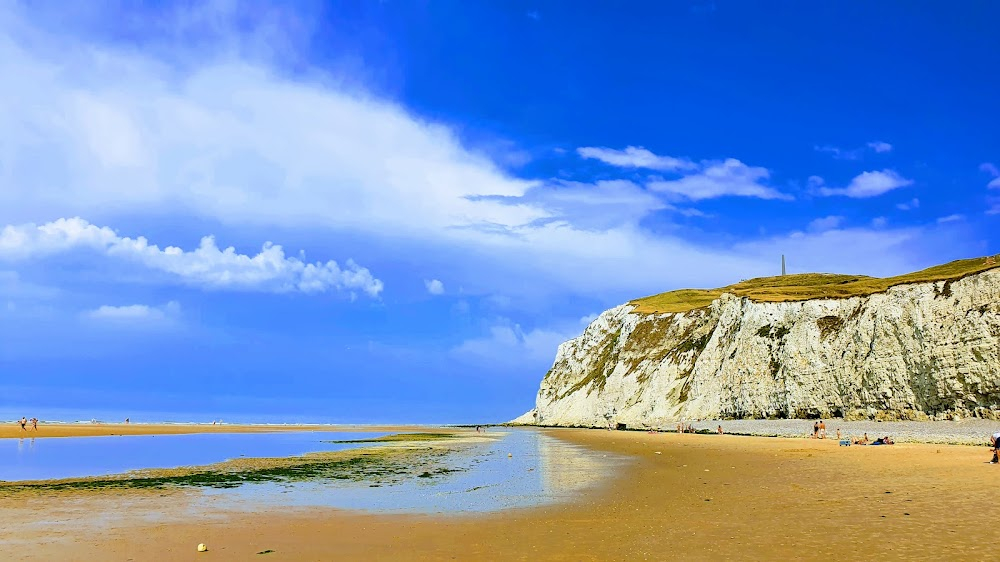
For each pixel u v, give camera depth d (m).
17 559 11.67
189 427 91.44
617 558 11.30
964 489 17.14
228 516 16.38
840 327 59.28
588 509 16.97
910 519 13.45
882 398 51.72
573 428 92.19
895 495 16.73
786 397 60.66
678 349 85.25
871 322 55.19
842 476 21.50
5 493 20.41
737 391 66.69
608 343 111.88
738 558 10.92
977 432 37.88
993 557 10.25
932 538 11.65
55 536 13.72
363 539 13.45
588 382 106.44
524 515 16.20
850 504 15.71
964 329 46.72
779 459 29.23
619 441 51.06
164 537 13.66
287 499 19.56
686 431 62.44
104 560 11.63
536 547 12.38
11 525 14.98
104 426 85.25
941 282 50.97
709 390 71.44
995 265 47.62
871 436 42.25
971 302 47.38
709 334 81.00
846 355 56.50
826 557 10.70
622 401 90.56
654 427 71.38
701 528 13.66
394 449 45.22
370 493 20.92
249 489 22.05
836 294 64.88
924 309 50.56
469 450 43.59
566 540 12.95
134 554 12.11
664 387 82.31
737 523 14.04
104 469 28.94
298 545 12.89
